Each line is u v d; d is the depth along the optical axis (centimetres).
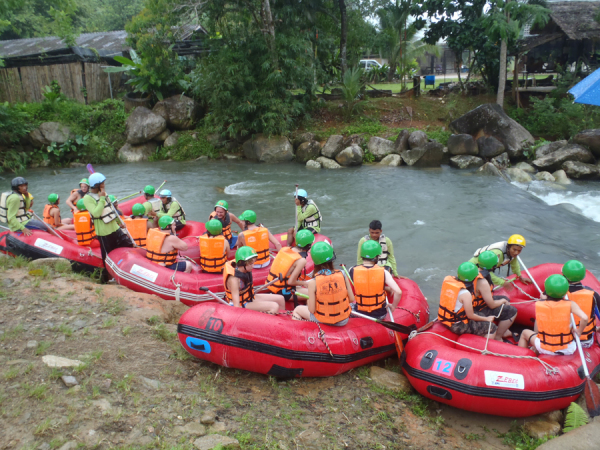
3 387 362
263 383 424
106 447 319
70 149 1941
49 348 421
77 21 3509
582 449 346
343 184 1425
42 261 634
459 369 404
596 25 1862
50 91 2133
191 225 859
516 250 531
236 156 1939
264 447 338
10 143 1902
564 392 397
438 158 1670
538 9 1731
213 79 1827
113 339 454
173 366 429
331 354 428
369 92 2214
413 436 372
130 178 1588
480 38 1958
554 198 1214
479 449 368
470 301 454
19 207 710
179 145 2002
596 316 448
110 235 659
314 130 1955
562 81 1891
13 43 2703
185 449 324
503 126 1648
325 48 2172
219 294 604
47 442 316
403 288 561
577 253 824
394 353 498
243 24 1859
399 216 1070
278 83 1861
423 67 3603
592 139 1476
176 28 1967
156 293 609
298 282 514
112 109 2159
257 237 628
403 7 2238
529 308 539
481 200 1196
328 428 368
